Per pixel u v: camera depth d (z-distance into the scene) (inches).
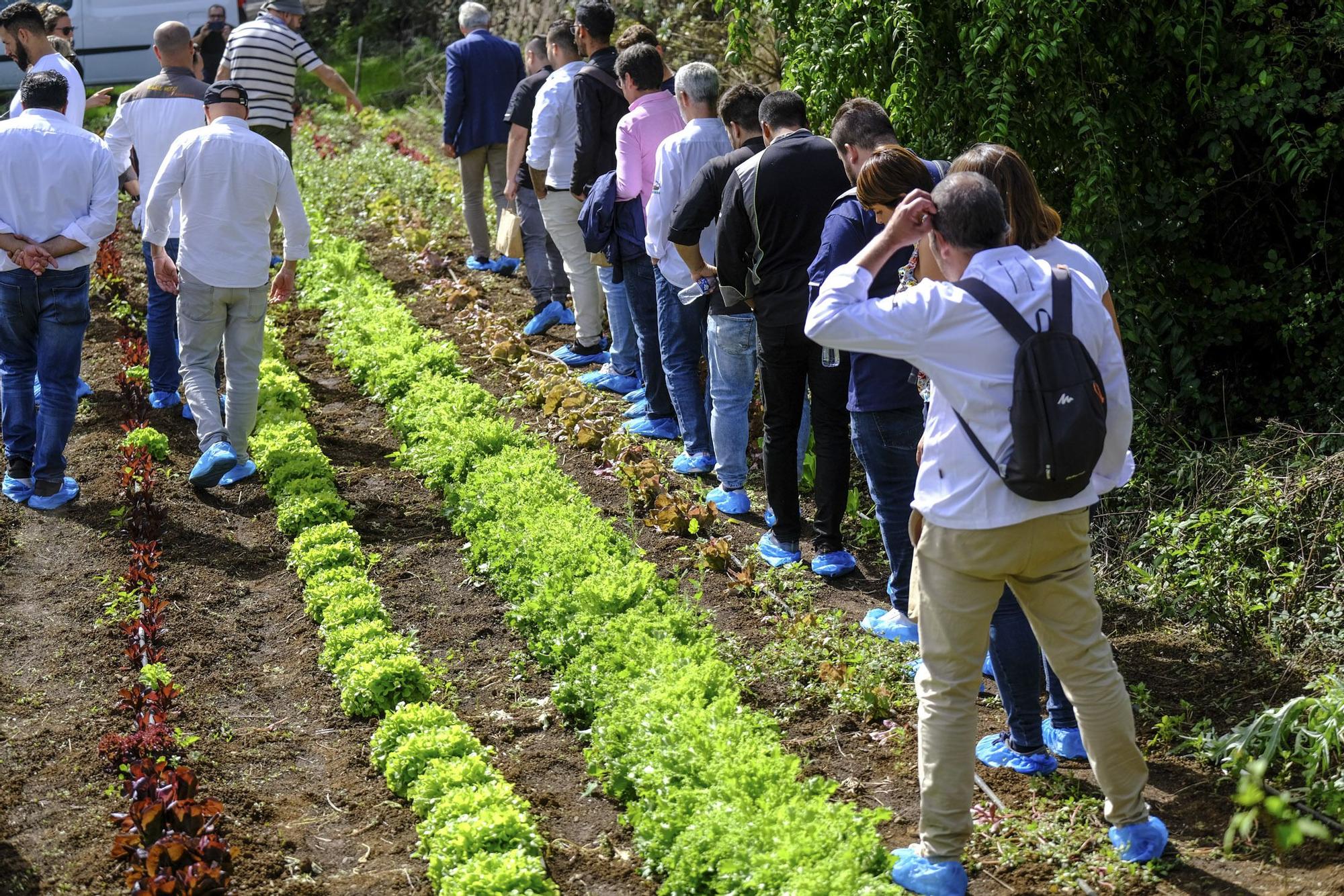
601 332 359.3
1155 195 283.3
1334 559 217.9
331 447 314.0
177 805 157.6
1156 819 154.1
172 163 260.2
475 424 298.4
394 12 860.0
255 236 269.1
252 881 157.8
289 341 386.9
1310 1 263.1
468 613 235.1
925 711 146.9
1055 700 178.9
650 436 304.7
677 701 178.7
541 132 333.4
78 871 158.2
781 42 320.2
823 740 189.2
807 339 221.6
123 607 232.4
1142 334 282.0
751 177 217.2
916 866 148.0
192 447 306.5
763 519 267.9
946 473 141.2
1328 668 192.9
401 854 166.4
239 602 239.6
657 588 228.7
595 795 179.8
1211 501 246.5
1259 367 301.0
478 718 199.9
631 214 288.2
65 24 397.4
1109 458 144.5
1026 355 133.3
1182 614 222.4
